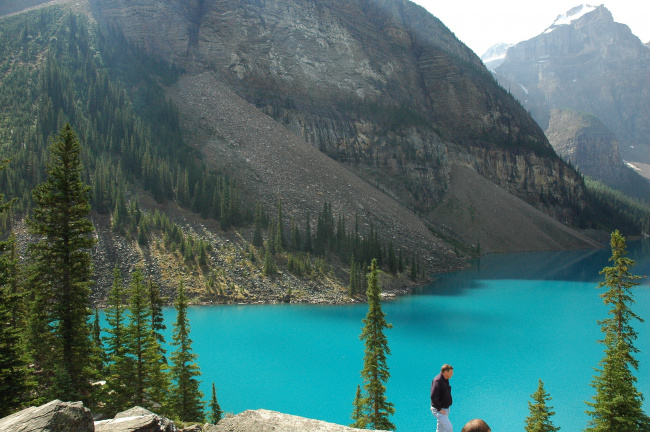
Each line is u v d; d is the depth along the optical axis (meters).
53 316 28.23
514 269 134.00
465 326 71.69
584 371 51.56
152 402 30.53
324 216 112.38
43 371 29.55
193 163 118.25
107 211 91.81
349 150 182.25
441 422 12.62
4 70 125.56
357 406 35.31
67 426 11.20
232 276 86.31
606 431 28.06
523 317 77.56
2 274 23.81
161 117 136.25
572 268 137.38
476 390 46.16
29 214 82.06
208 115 149.88
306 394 44.56
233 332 65.06
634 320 76.19
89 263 29.14
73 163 28.66
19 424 10.86
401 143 191.62
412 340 63.72
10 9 195.62
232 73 176.25
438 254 134.75
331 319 72.88
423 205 182.62
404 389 46.41
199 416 33.25
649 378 48.78
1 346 22.64
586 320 75.88
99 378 31.64
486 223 181.50
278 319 72.12
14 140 100.56
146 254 84.31
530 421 30.70
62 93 116.56
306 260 95.50
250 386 46.44
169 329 66.12
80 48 145.75
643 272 132.75
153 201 101.62
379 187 174.75
